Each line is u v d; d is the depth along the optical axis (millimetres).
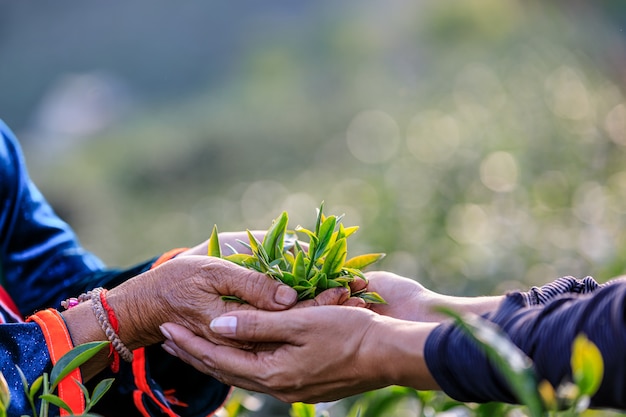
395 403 2576
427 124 9844
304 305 2031
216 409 2457
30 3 33875
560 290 1979
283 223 2090
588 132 7609
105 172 14789
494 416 2357
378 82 15961
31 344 2049
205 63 30297
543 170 6539
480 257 4551
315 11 27953
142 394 2322
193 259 2096
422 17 20766
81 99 23875
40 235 2645
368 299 2150
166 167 13406
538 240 4766
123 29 32906
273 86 20047
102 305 2123
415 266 4566
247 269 2047
